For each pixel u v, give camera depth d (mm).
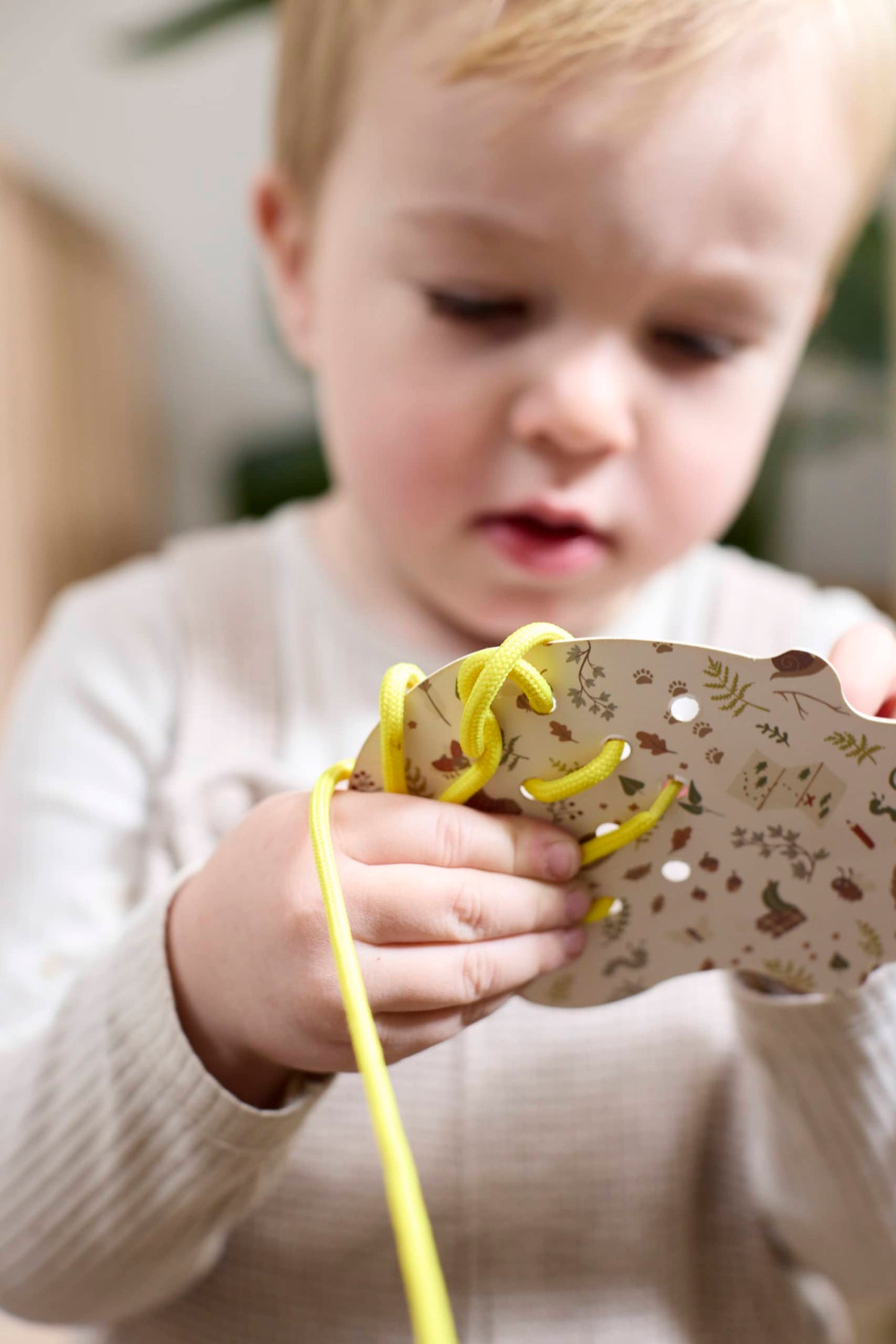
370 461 386
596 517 379
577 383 362
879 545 1013
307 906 305
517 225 354
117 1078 333
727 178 354
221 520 1227
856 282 723
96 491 1068
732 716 299
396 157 365
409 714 304
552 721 302
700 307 366
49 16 1023
